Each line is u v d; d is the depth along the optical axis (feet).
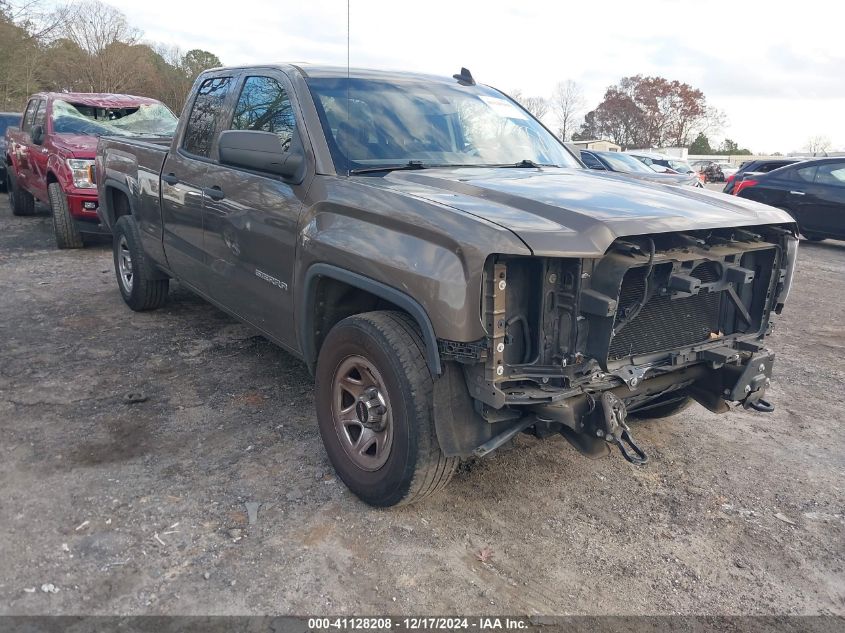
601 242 8.41
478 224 8.40
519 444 12.69
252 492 10.69
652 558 9.66
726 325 10.80
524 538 9.94
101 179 21.17
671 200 10.36
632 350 9.55
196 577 8.73
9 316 19.33
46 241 31.19
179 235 16.05
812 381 17.06
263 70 13.74
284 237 11.58
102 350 16.78
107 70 151.84
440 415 8.89
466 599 8.62
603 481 11.64
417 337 9.40
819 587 9.23
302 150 11.64
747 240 10.37
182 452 11.87
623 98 295.07
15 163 36.19
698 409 15.01
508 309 8.59
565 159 14.39
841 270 33.88
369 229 9.72
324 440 11.01
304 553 9.28
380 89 13.19
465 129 13.41
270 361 16.34
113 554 9.08
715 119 291.58
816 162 41.52
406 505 10.36
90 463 11.39
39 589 8.38
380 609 8.36
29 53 109.09
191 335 18.10
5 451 11.67
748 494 11.48
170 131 32.53
